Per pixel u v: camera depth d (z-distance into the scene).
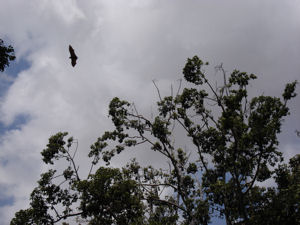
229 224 18.22
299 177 17.73
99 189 15.04
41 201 16.75
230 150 18.22
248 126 16.20
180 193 20.70
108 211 15.36
